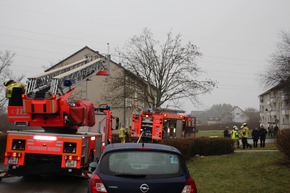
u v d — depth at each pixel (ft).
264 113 309.83
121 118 153.17
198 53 124.77
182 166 18.69
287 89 135.74
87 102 38.91
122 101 123.65
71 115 36.09
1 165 45.47
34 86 35.88
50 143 33.68
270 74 138.41
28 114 35.55
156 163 18.54
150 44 124.06
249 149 73.82
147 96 124.77
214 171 40.98
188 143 53.67
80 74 46.62
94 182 17.83
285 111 247.29
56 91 36.29
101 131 48.34
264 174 35.47
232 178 35.09
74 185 33.81
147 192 17.35
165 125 79.30
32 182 34.86
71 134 35.73
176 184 17.70
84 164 34.94
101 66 54.49
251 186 30.40
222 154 60.90
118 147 19.51
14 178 36.94
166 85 122.93
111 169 18.20
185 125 84.33
